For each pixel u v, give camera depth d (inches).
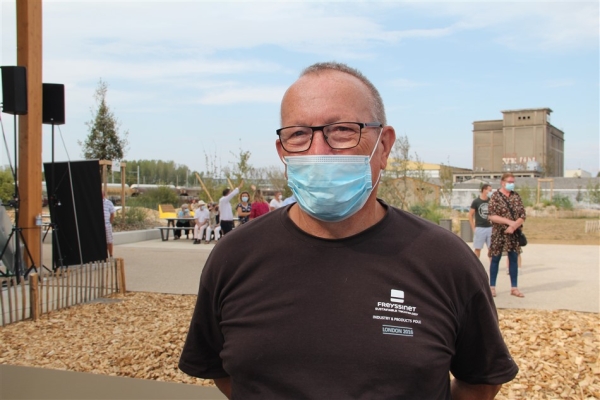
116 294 331.3
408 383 57.0
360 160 64.1
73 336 231.1
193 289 347.6
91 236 374.0
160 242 705.6
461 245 65.1
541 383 170.9
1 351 207.9
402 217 66.9
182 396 154.6
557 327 235.1
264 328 61.0
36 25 362.0
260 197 573.0
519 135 4539.9
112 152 884.6
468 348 66.2
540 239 786.8
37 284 266.7
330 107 64.8
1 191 897.5
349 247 63.1
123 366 189.3
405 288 60.5
